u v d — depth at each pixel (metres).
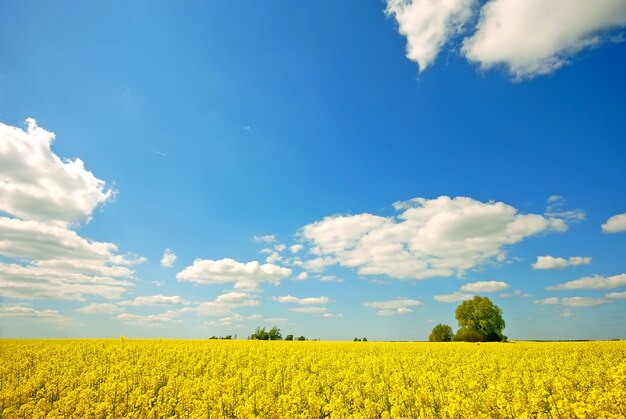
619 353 23.72
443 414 9.60
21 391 13.53
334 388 13.75
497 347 30.39
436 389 13.23
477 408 9.69
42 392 14.14
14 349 25.58
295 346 30.73
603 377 13.67
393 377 14.66
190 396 12.61
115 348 25.53
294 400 11.15
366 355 24.19
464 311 63.09
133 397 12.52
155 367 17.88
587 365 18.75
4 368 18.28
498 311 61.31
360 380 14.77
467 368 16.84
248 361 20.75
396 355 23.33
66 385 15.23
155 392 14.80
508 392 11.55
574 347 29.39
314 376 15.58
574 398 10.48
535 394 10.22
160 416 11.51
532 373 15.07
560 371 15.54
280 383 15.27
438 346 32.22
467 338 61.62
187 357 21.80
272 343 35.31
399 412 10.22
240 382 14.73
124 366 18.47
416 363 19.75
